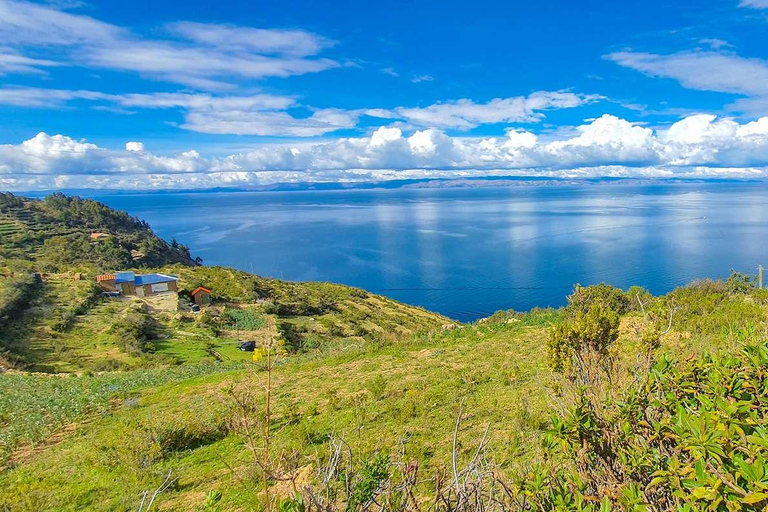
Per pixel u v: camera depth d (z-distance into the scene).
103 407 15.39
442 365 15.71
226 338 40.22
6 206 117.00
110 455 9.74
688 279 65.75
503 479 3.25
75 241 93.38
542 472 2.94
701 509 2.15
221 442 10.21
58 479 9.23
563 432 2.91
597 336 6.89
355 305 57.78
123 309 44.94
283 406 12.76
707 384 2.84
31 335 35.66
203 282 57.75
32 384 20.23
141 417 13.36
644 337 5.41
